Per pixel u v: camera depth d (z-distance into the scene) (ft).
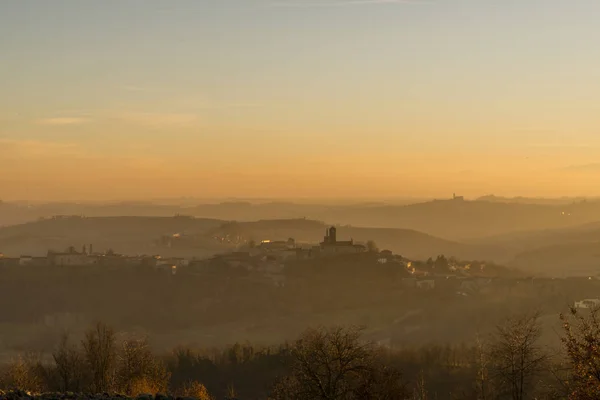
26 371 248.73
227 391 336.90
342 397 177.88
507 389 219.00
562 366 187.32
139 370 240.12
